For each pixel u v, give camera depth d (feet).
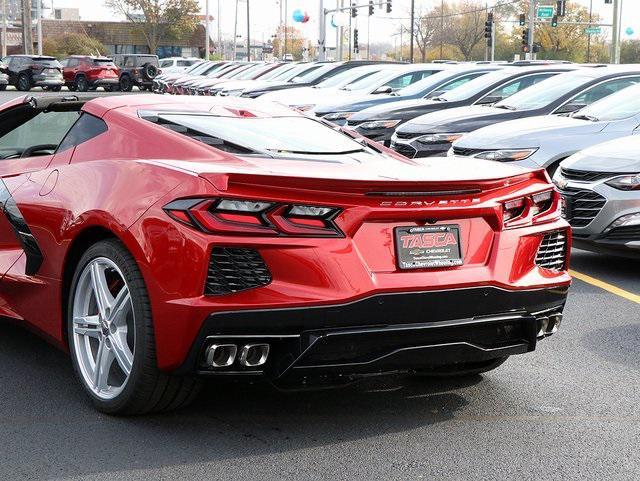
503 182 12.99
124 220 12.29
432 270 12.44
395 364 12.32
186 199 11.69
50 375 15.15
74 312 13.67
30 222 14.64
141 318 12.10
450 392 14.70
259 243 11.53
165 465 11.57
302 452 12.07
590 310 20.72
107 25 296.30
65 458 11.73
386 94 54.75
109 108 15.03
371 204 12.06
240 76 104.01
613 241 24.21
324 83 69.05
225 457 11.85
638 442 12.69
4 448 12.04
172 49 295.89
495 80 46.57
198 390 12.73
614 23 143.43
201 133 14.30
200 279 11.48
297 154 14.07
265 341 11.70
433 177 12.67
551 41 299.99
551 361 16.58
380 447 12.30
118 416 13.20
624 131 30.45
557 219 14.02
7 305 15.94
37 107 16.42
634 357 16.93
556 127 31.19
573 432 13.02
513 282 12.94
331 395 14.38
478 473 11.53
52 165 15.05
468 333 12.71
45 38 291.79
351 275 11.80
